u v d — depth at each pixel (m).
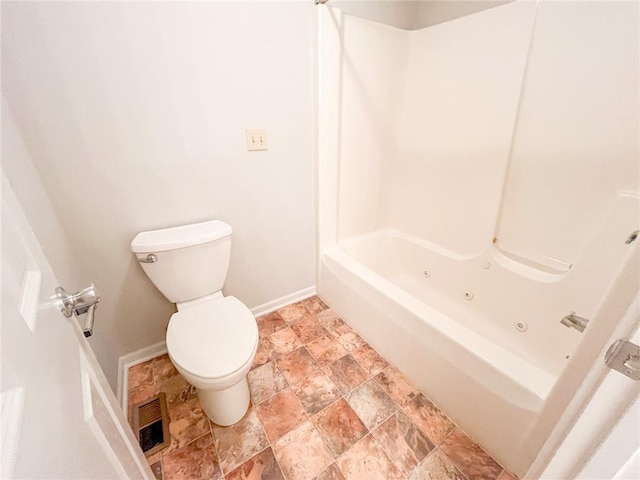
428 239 1.88
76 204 1.05
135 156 1.11
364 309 1.48
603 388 0.39
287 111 1.42
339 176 1.72
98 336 1.09
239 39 1.18
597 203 1.10
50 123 0.93
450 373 1.06
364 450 1.02
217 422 1.10
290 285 1.84
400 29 1.62
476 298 1.57
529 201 1.31
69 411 0.38
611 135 1.03
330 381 1.30
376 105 1.70
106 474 0.44
